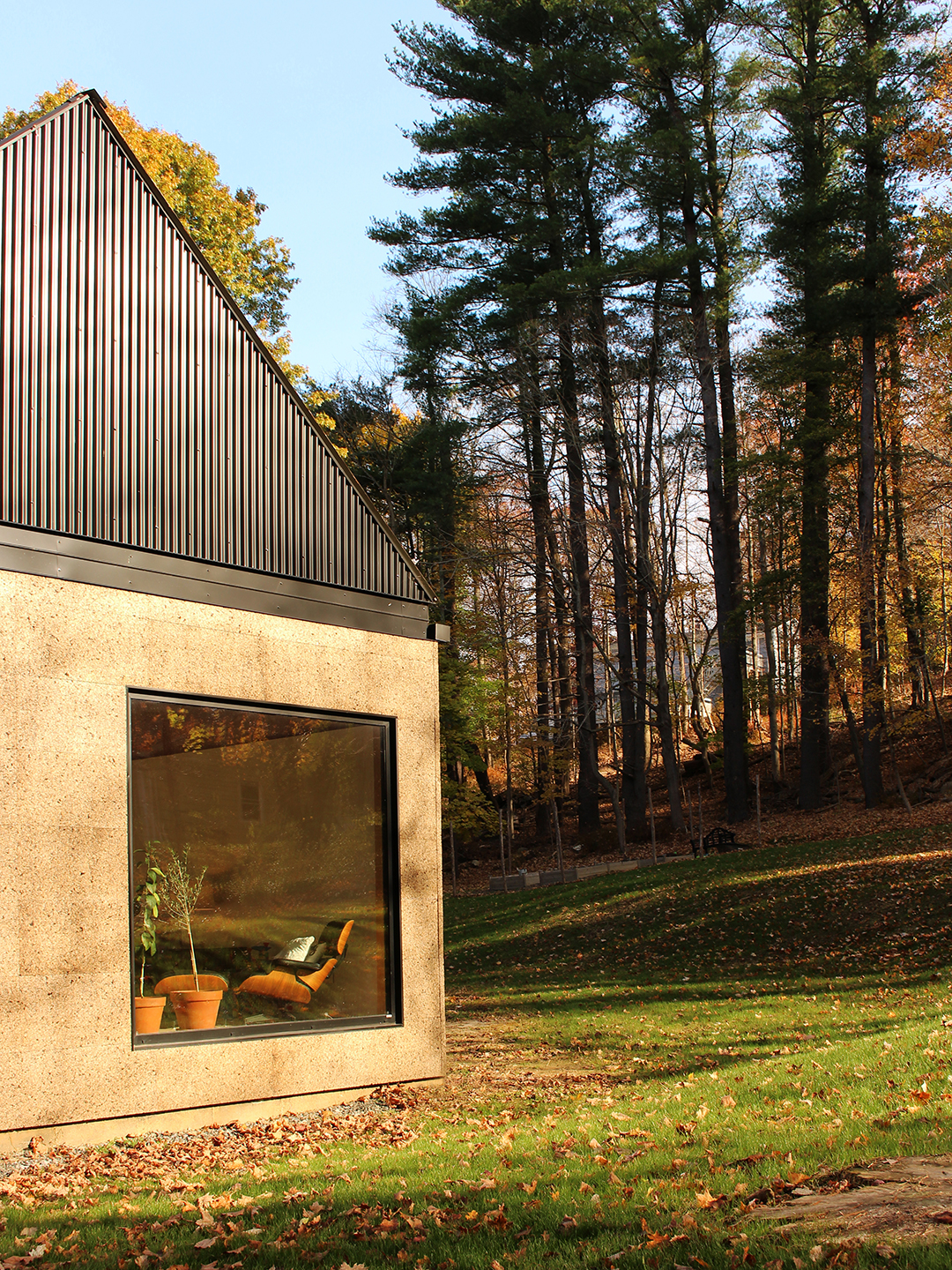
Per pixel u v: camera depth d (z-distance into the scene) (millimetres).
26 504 6977
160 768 7848
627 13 29203
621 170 28109
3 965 6484
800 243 28125
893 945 15062
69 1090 6703
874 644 26781
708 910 19375
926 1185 4090
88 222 7648
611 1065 9867
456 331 29422
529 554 30094
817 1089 6859
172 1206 5316
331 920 8922
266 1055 7793
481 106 31094
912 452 27984
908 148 26531
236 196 26234
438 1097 8422
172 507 7875
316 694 8641
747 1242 3727
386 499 34594
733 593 30609
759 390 30500
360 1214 4922
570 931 20547
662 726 29578
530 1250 4105
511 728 30469
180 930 7969
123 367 7699
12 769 6676
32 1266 4453
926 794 26984
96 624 7242
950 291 25141
